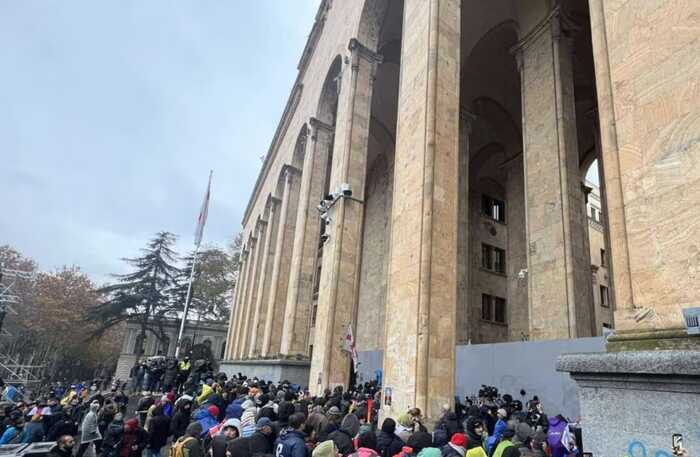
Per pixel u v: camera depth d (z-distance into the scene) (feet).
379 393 34.30
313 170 73.61
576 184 42.24
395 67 78.18
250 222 164.76
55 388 64.44
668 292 12.93
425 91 33.06
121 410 35.65
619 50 16.65
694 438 10.64
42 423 33.78
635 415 12.03
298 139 93.91
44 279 173.78
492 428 27.71
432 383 26.22
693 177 13.03
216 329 209.36
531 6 51.57
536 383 34.55
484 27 63.10
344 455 18.03
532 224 44.39
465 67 69.46
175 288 191.83
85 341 172.76
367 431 16.65
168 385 61.62
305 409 28.63
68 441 22.99
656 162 14.26
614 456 12.26
